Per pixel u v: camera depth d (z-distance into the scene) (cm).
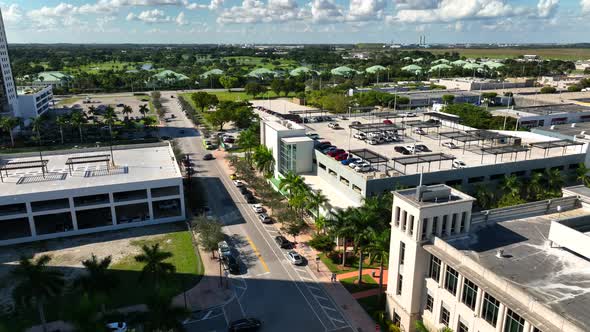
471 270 4522
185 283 6650
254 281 6719
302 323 5700
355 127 12200
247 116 17688
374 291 6475
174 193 9300
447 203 5075
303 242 8044
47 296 5219
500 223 5669
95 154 11300
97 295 5225
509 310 4062
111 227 8631
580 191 6438
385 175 8106
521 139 11312
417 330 5412
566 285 4241
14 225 8719
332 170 9194
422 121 14012
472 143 11488
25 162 10212
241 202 10012
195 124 18775
